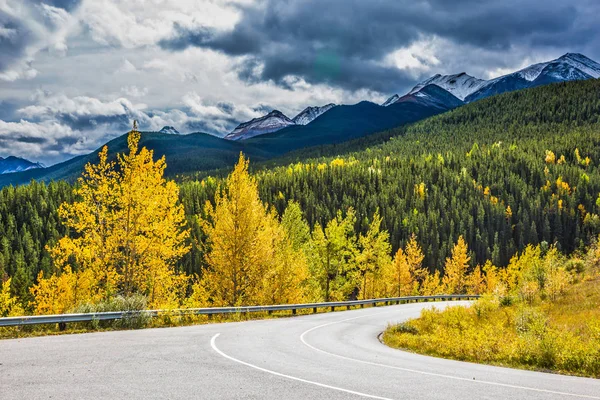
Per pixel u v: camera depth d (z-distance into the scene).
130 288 20.56
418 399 6.73
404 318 26.67
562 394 7.37
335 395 6.77
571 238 123.62
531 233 121.12
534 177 159.38
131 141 20.62
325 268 40.78
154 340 12.30
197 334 14.20
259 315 25.41
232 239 23.84
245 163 24.52
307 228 41.84
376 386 7.53
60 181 157.50
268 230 25.19
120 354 9.71
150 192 20.39
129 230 20.38
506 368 10.88
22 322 13.20
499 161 175.75
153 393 6.51
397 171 171.12
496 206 134.88
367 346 14.29
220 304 24.53
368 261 45.44
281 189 154.62
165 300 21.78
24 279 66.81
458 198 146.50
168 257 21.45
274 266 27.70
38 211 139.88
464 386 7.82
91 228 20.14
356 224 123.25
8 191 146.00
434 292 65.88
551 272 30.50
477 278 66.56
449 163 183.12
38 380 7.06
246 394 6.64
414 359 11.66
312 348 12.51
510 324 20.23
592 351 11.16
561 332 13.81
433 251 112.12
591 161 173.25
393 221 125.75
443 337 15.04
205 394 6.56
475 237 121.06
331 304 32.59
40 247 120.06
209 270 25.02
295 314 28.30
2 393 6.26
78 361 8.72
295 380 7.73
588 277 30.56
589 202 135.38
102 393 6.41
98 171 20.17
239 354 10.45
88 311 15.65
